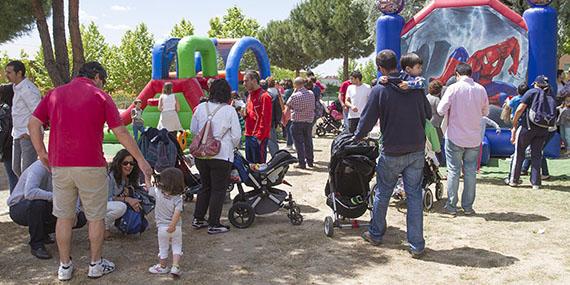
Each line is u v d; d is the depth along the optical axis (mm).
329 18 39250
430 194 7473
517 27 10359
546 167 9609
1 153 7508
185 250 5922
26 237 6422
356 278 5055
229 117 6344
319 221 7059
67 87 4863
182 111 14305
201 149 6215
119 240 6254
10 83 7668
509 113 9672
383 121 5504
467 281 4941
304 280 5016
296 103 10758
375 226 5988
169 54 15133
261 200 6910
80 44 12656
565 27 21547
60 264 5156
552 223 6801
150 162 7391
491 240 6145
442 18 10773
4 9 17188
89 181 4852
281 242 6176
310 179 9867
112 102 4855
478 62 10664
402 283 4914
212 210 6465
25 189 5641
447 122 7152
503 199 8109
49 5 17562
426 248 5902
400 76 5512
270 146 10750
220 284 4938
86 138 4781
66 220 5000
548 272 5145
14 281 5043
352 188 6367
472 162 7156
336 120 18297
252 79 8836
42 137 5020
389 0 10742
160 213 5172
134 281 5023
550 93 8648
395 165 5527
